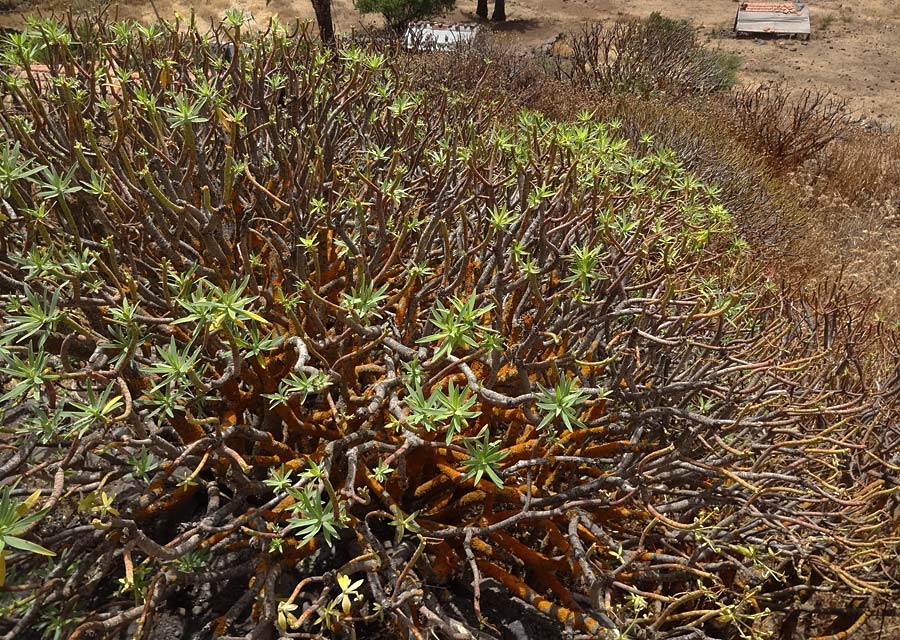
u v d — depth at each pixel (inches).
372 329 64.7
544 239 72.8
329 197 77.7
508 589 77.2
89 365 54.8
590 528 69.6
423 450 70.7
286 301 61.9
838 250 219.3
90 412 50.5
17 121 67.5
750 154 280.1
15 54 73.9
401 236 70.4
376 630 69.1
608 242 74.9
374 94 95.7
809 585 79.2
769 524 68.1
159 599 61.5
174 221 73.6
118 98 77.2
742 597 71.2
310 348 61.5
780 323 90.7
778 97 344.8
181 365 53.8
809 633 93.4
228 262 68.8
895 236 242.8
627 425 74.2
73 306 63.0
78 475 62.9
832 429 69.1
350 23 631.8
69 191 59.5
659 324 71.6
